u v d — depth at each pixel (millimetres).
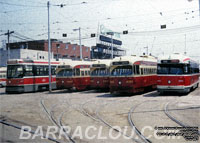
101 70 22438
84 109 12484
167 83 18172
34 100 17078
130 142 6555
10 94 22906
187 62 18328
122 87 18484
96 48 67875
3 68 37719
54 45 61312
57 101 16219
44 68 25672
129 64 18391
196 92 21047
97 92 23141
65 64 23750
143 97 17734
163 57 18578
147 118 9688
